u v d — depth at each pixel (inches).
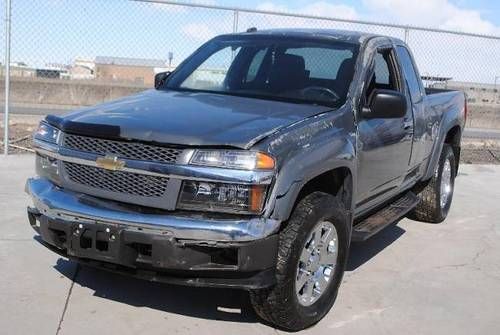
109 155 144.6
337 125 168.4
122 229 141.3
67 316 159.6
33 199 160.4
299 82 188.7
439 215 274.7
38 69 579.5
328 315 171.0
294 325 156.3
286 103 177.3
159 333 153.4
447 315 177.0
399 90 218.1
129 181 143.5
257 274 142.0
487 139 627.8
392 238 249.6
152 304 169.2
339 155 161.3
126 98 180.2
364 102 186.7
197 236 137.0
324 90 183.5
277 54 200.4
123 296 173.2
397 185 224.1
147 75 633.6
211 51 215.5
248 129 144.8
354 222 200.2
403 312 176.9
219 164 137.6
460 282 203.9
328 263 167.0
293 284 149.5
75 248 146.9
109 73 621.3
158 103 169.0
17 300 166.7
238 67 201.9
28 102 711.1
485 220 288.7
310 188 165.3
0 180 295.4
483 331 168.2
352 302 181.2
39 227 159.3
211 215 139.2
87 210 145.2
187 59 219.3
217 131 142.4
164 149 140.5
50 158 159.8
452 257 229.9
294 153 145.8
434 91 289.1
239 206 138.3
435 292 193.6
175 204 139.5
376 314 174.2
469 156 504.4
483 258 230.8
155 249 139.2
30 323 154.5
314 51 197.6
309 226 150.4
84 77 629.9
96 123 149.0
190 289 180.1
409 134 218.7
